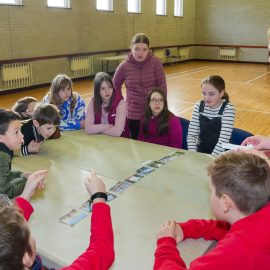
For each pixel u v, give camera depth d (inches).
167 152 81.7
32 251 33.0
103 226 42.6
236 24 565.0
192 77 415.5
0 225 28.8
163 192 60.0
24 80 321.7
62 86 105.0
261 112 244.1
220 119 93.1
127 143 89.2
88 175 66.9
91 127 98.7
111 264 40.1
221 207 37.7
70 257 42.1
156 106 96.1
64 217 51.2
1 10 287.0
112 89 99.6
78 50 379.2
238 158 38.3
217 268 32.5
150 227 48.6
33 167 71.4
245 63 570.6
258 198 35.1
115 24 425.1
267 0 528.4
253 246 32.2
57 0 343.6
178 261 38.4
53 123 80.0
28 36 316.5
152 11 488.1
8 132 58.8
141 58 115.2
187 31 589.0
